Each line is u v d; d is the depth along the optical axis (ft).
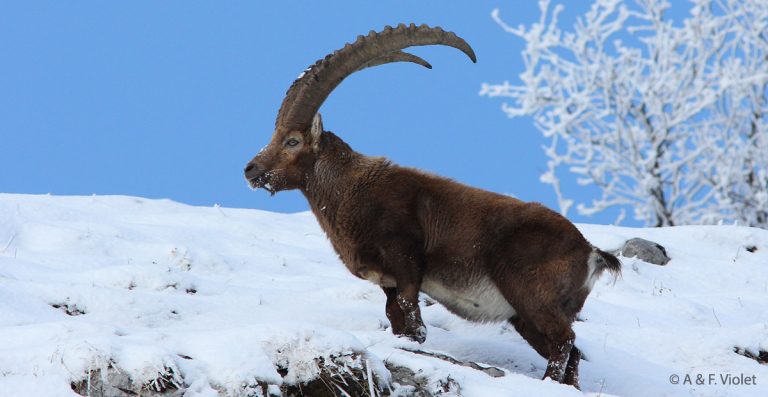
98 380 59.62
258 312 91.25
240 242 129.90
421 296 101.50
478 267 83.76
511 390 67.41
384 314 93.30
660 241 143.02
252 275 113.39
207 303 91.04
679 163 251.19
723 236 145.59
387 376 64.95
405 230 84.99
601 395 73.31
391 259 84.94
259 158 90.27
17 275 94.22
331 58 90.48
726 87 247.70
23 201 130.00
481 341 89.86
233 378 60.70
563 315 81.05
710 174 256.32
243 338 64.03
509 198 85.30
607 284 120.98
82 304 84.94
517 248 81.71
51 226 118.21
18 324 77.36
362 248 86.69
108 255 114.32
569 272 80.89
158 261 112.88
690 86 257.75
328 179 88.94
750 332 98.37
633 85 257.75
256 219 148.46
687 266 132.87
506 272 82.07
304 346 64.18
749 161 262.06
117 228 124.16
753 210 254.68
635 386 86.28
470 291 84.74
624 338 97.55
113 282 96.63
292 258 123.75
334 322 90.33
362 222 86.38
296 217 156.25
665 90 253.65
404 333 83.20
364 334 77.00
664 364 93.50
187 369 61.00
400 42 90.99
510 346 89.45
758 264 136.26
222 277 111.86
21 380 59.62
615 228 150.30
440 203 85.30
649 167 254.68
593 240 138.62
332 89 90.84
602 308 107.24
